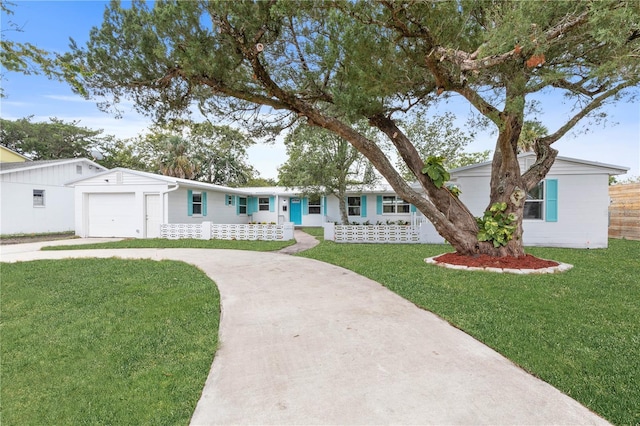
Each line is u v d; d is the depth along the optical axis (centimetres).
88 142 2781
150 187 1416
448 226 736
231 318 416
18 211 1480
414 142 1445
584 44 497
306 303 468
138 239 1337
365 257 847
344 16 499
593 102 616
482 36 480
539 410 221
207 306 462
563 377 261
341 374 272
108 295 527
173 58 553
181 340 356
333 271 680
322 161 1462
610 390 244
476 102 623
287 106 669
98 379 289
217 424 218
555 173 1059
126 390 270
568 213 1055
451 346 320
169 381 278
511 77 543
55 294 539
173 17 509
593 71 404
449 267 684
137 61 559
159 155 2789
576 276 596
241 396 248
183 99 664
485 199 1118
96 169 1884
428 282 560
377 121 736
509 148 690
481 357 297
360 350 315
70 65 383
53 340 370
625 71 395
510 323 371
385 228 1216
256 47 537
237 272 684
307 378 269
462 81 546
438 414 217
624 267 681
